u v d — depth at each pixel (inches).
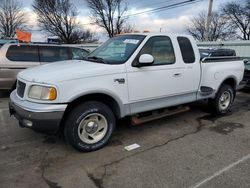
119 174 129.2
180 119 218.5
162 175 128.4
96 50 190.9
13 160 142.8
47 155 149.0
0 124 201.5
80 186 119.3
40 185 119.9
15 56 286.2
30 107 133.7
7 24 2222.0
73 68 145.2
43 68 154.5
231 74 225.3
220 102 226.2
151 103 173.3
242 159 145.6
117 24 2068.2
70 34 2176.4
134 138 175.0
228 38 2068.2
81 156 147.9
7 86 284.8
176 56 181.3
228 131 190.7
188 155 149.9
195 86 197.3
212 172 131.3
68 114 144.3
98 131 155.7
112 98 152.7
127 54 161.5
